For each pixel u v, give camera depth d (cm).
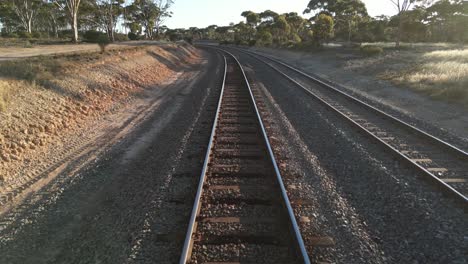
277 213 515
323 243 446
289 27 7288
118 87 1520
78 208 574
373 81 1934
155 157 788
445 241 454
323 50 4044
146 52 2580
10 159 737
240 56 4331
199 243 443
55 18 6456
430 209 530
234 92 1591
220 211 519
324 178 645
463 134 959
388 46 3738
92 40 3784
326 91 1625
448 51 2895
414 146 838
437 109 1245
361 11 7212
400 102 1399
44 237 497
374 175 652
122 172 716
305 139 884
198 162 722
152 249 439
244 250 430
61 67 1352
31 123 894
